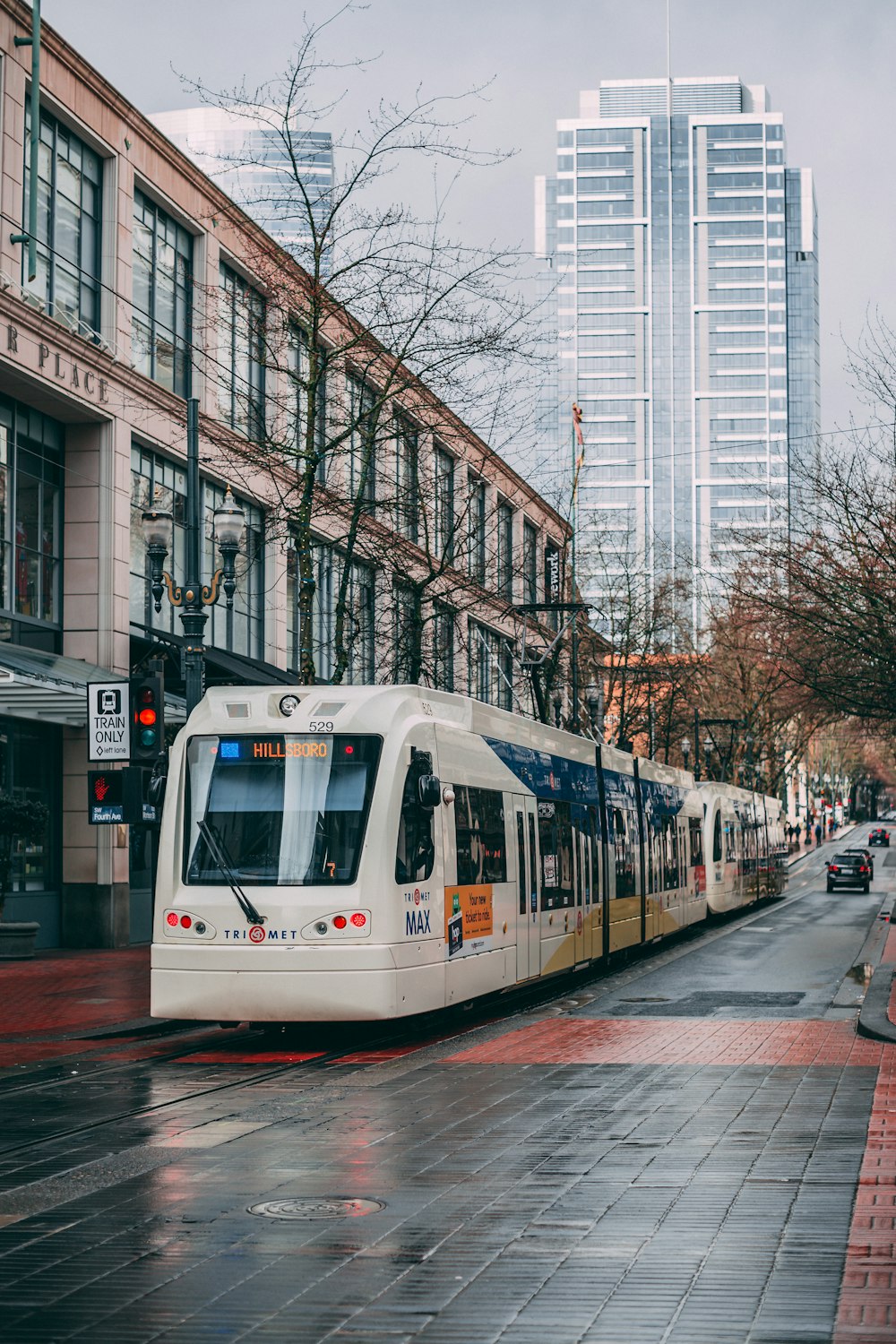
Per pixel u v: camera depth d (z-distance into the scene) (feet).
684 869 114.73
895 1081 40.32
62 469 101.19
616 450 615.57
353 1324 19.03
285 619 126.62
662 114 626.64
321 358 80.53
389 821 50.62
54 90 94.99
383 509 85.76
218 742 52.06
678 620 197.67
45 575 98.89
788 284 636.07
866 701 92.07
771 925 134.51
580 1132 32.83
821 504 95.71
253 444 86.22
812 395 631.15
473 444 89.25
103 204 102.53
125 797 53.98
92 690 60.80
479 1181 27.71
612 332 620.49
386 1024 56.75
